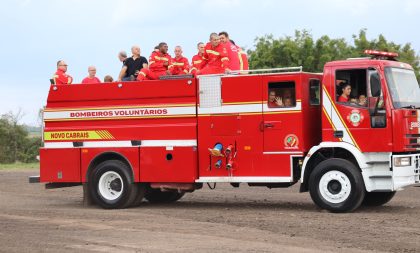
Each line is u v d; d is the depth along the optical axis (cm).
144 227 1239
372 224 1234
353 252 979
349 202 1373
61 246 1048
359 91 1384
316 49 3809
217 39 1578
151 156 1545
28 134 4406
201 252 984
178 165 1519
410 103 1406
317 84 1484
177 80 1529
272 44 3941
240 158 1468
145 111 1560
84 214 1459
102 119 1605
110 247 1034
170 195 1712
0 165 3394
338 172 1384
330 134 1400
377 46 3897
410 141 1375
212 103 1493
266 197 1788
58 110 1650
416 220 1282
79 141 1623
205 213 1448
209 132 1496
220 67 1586
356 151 1373
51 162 1648
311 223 1255
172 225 1261
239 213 1434
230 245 1038
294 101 1420
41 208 1603
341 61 1401
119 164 1575
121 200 1560
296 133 1417
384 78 1362
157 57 1761
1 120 4366
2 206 1664
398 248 1010
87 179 1614
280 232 1160
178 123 1529
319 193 1403
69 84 1641
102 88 1606
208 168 1499
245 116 1462
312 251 984
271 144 1439
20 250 1020
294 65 3788
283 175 1430
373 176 1370
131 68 1750
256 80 1454
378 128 1359
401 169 1354
